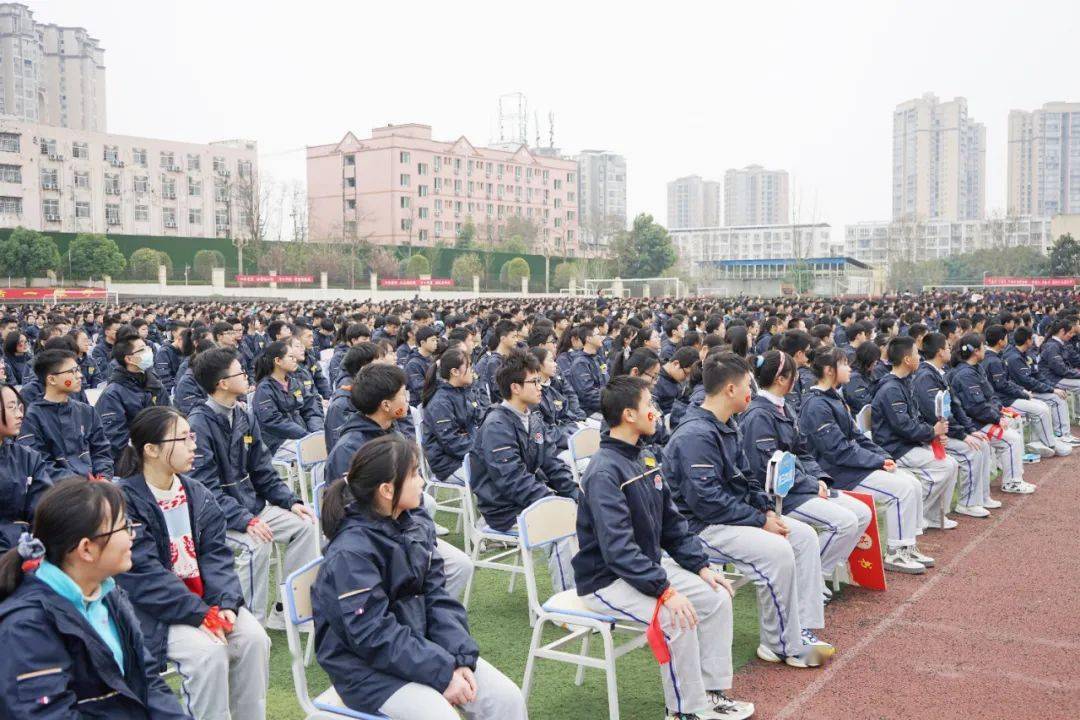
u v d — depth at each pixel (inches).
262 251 1930.4
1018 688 155.3
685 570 153.2
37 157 2094.0
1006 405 354.3
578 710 150.9
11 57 3607.3
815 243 4195.4
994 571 216.5
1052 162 4564.5
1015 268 2322.8
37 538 94.0
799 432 208.2
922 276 2379.4
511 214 2785.4
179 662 127.6
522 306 864.9
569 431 292.7
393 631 112.2
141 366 250.1
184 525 138.9
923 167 5068.9
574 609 147.0
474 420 250.2
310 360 383.2
